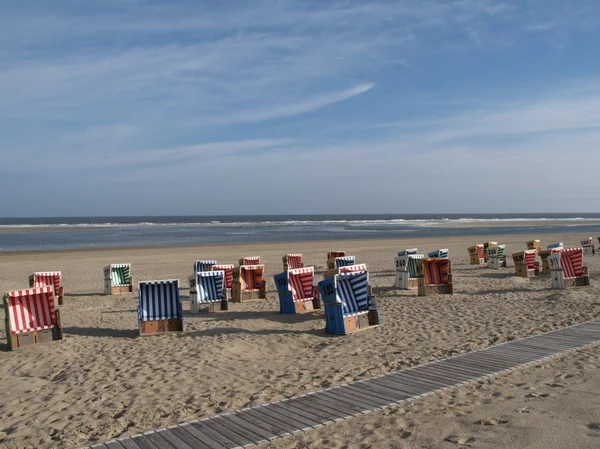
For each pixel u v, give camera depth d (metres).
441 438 4.67
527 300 12.80
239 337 9.72
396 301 13.48
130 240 50.84
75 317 12.65
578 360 7.02
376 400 5.80
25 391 6.89
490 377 6.46
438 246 37.19
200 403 6.10
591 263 21.59
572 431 4.63
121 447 4.81
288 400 5.96
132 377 7.32
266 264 25.44
